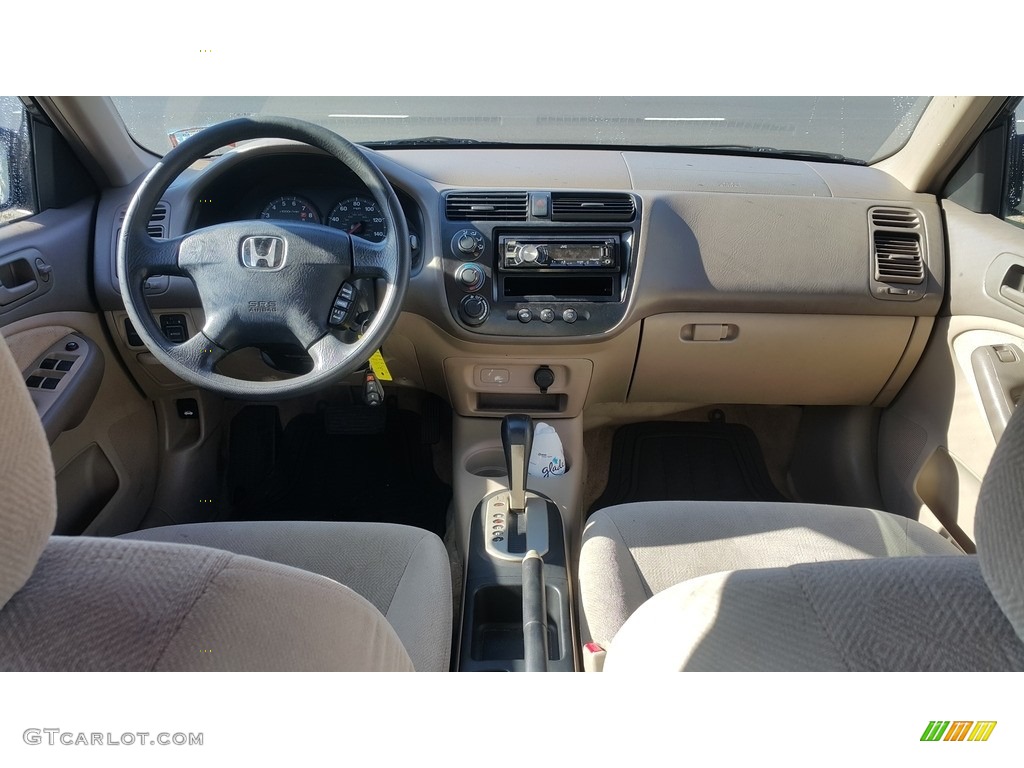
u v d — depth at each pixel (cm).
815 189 150
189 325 151
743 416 207
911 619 43
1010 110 132
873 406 174
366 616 58
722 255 146
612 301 147
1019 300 128
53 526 40
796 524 113
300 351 151
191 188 143
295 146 141
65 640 38
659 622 59
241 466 193
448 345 152
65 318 139
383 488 190
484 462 164
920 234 146
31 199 137
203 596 42
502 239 144
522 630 124
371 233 155
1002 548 38
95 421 148
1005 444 40
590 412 207
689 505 119
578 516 156
